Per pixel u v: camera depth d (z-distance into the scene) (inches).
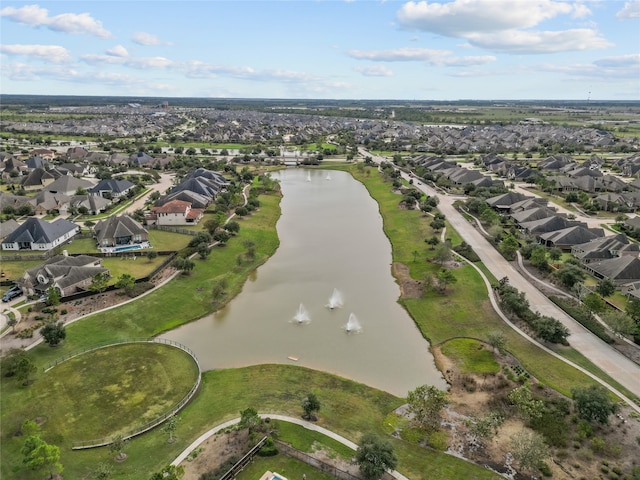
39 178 7618.1
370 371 2955.2
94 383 2755.9
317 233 5871.1
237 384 2787.9
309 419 2460.6
